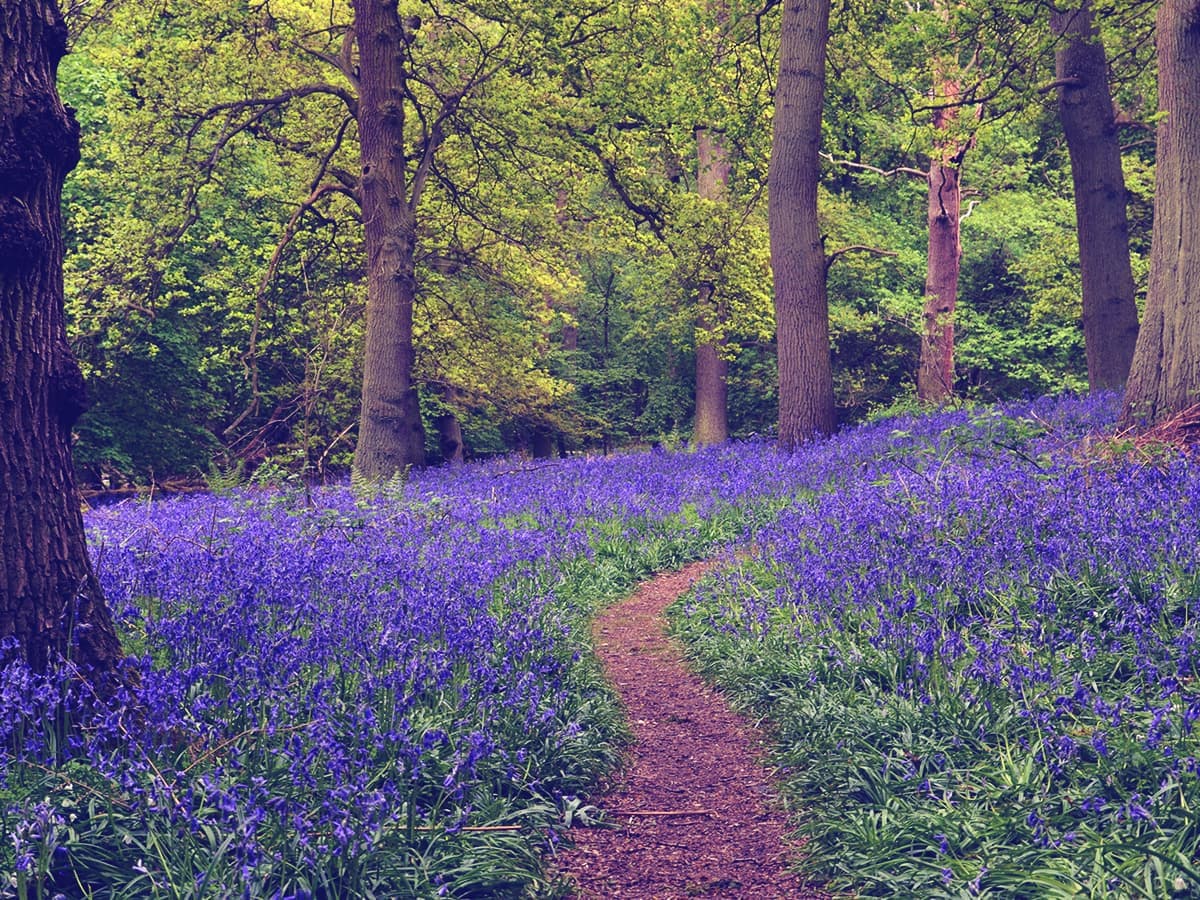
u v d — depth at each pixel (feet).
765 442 71.41
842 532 33.40
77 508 19.13
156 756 16.20
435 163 78.79
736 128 79.82
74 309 72.95
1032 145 116.37
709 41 76.23
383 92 62.44
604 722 24.12
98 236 77.20
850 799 18.98
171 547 35.35
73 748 16.53
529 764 20.17
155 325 87.51
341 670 20.44
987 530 30.19
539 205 81.87
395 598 25.80
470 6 70.95
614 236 85.35
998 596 25.66
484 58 71.67
